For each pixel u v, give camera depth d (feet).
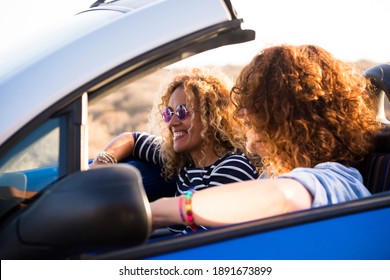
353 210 5.90
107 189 4.76
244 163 8.84
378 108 9.29
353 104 6.88
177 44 5.68
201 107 9.03
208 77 9.22
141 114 61.21
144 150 10.34
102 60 5.53
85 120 5.58
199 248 5.36
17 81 5.42
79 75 5.46
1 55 6.10
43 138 5.46
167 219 5.92
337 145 6.79
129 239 4.81
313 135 6.63
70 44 5.61
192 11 5.79
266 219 5.70
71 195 4.75
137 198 4.81
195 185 9.30
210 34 5.77
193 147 9.28
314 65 6.75
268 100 6.64
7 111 5.31
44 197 4.86
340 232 5.75
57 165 5.49
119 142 10.41
